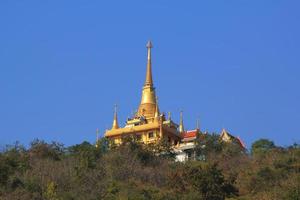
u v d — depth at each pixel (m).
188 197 149.25
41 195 154.50
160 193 151.75
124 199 148.12
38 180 160.38
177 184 157.25
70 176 163.75
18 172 164.75
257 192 158.75
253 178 162.75
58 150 183.62
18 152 178.50
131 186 158.00
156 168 175.38
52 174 163.75
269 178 162.62
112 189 155.62
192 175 156.25
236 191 157.62
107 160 175.88
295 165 166.12
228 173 170.50
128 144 187.38
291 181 156.62
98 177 164.88
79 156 176.62
